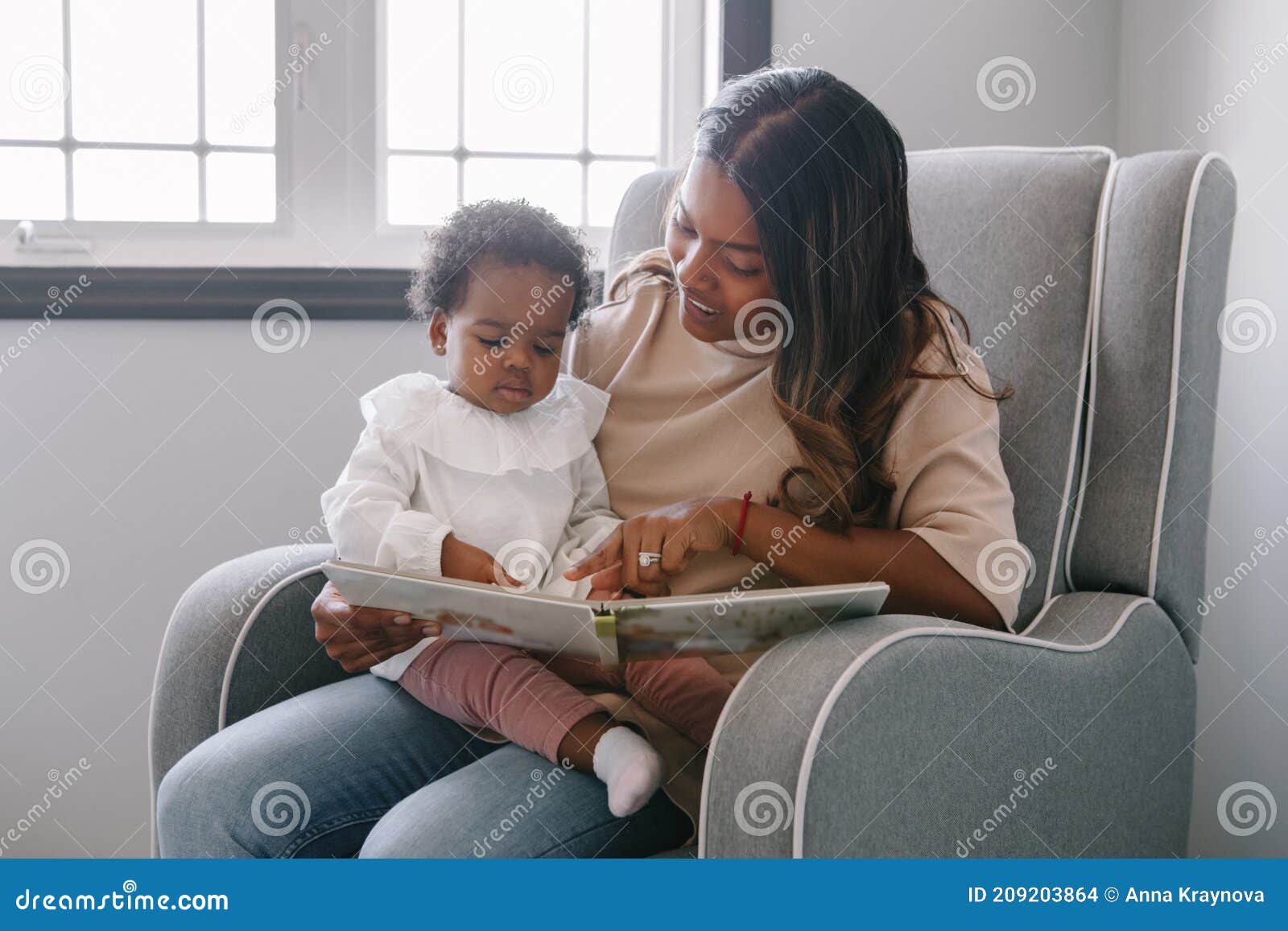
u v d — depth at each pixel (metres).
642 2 1.84
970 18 1.69
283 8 1.75
